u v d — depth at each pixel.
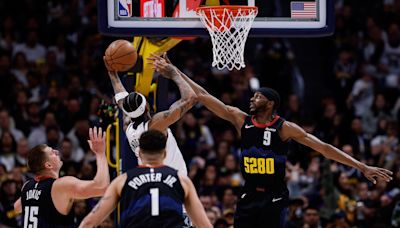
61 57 20.12
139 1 10.38
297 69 22.16
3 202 14.69
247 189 10.16
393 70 21.73
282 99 20.42
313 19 10.71
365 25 22.36
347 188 15.89
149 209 8.05
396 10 23.03
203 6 10.51
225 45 10.36
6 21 20.42
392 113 19.91
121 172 10.74
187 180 8.28
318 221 14.42
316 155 16.41
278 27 10.63
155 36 10.41
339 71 21.39
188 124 18.30
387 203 15.25
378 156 17.69
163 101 11.18
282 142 10.06
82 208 13.91
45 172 9.23
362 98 20.70
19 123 17.86
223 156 17.48
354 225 15.21
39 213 9.07
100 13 10.25
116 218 10.91
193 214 8.23
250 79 20.06
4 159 16.67
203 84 19.70
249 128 10.12
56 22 20.62
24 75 19.53
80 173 15.51
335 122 18.62
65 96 18.62
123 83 11.02
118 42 10.02
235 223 10.23
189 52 20.81
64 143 16.52
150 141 8.31
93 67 19.80
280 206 10.09
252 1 10.69
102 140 9.08
